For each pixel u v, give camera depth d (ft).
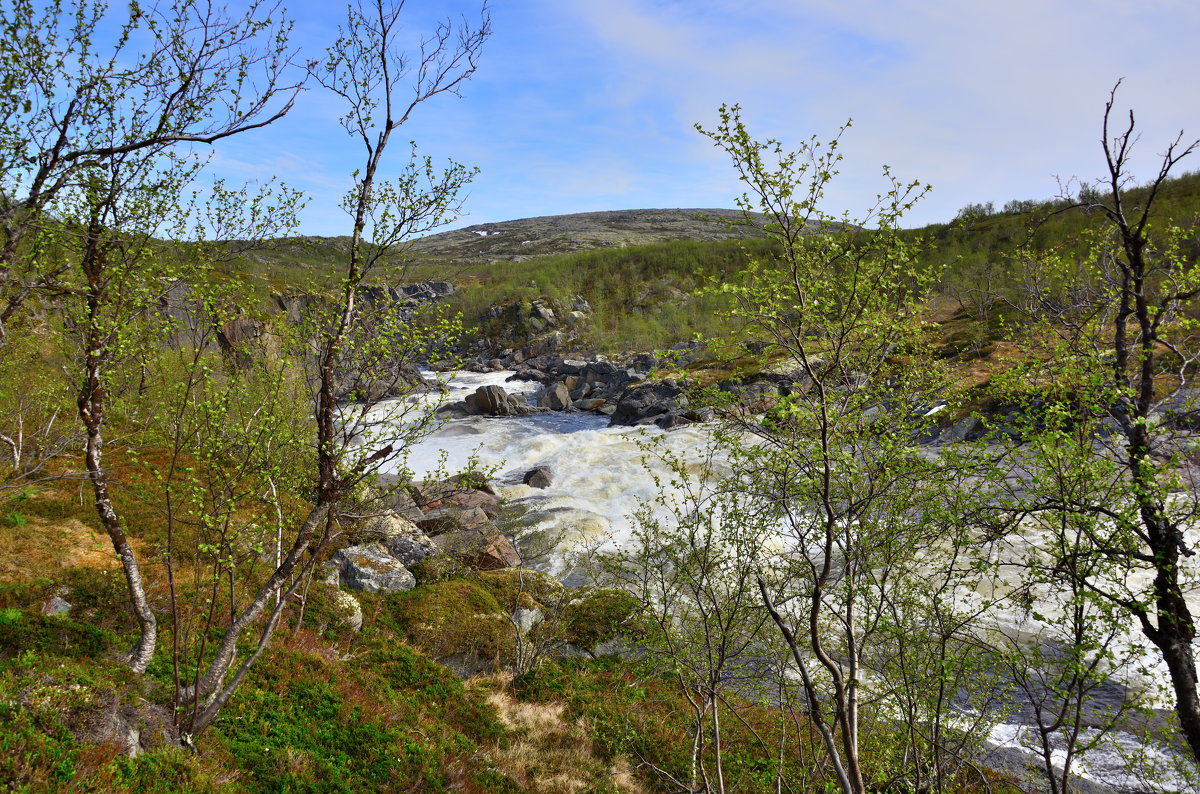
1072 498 23.79
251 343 31.53
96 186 28.48
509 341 351.87
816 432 26.99
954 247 212.84
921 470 26.18
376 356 31.50
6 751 21.65
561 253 627.87
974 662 28.17
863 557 26.84
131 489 58.75
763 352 27.71
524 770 38.75
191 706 29.71
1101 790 38.04
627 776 40.24
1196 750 23.00
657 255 437.17
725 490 30.04
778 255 25.45
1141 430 24.32
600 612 61.21
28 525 51.65
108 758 23.68
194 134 29.14
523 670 52.65
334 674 41.42
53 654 34.83
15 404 40.75
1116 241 30.12
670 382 178.09
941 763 30.01
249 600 47.16
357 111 30.71
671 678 37.68
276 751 31.12
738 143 23.40
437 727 40.37
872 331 25.13
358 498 36.60
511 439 149.07
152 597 44.73
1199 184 199.93
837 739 35.70
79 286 29.19
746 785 36.29
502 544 76.18
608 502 102.58
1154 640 24.00
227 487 30.76
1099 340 28.76
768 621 33.96
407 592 60.70
